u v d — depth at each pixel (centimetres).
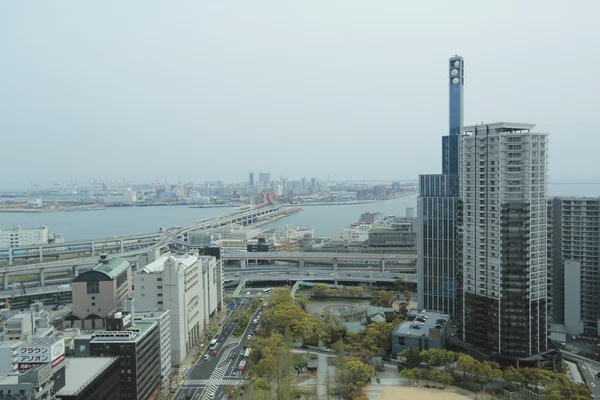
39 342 19250
